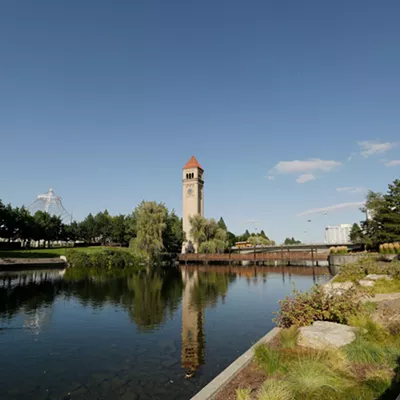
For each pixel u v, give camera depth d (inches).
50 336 648.4
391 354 323.0
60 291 1262.3
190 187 4434.1
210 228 3420.3
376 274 939.3
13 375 457.7
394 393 251.3
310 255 2669.8
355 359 318.0
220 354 532.7
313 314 439.2
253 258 2901.1
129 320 779.4
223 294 1184.2
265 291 1259.8
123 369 475.5
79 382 433.1
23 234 3176.7
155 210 2812.5
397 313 484.7
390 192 2117.4
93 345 589.9
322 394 252.1
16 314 853.2
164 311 880.9
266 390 251.8
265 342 380.5
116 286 1421.0
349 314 436.8
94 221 4281.5
